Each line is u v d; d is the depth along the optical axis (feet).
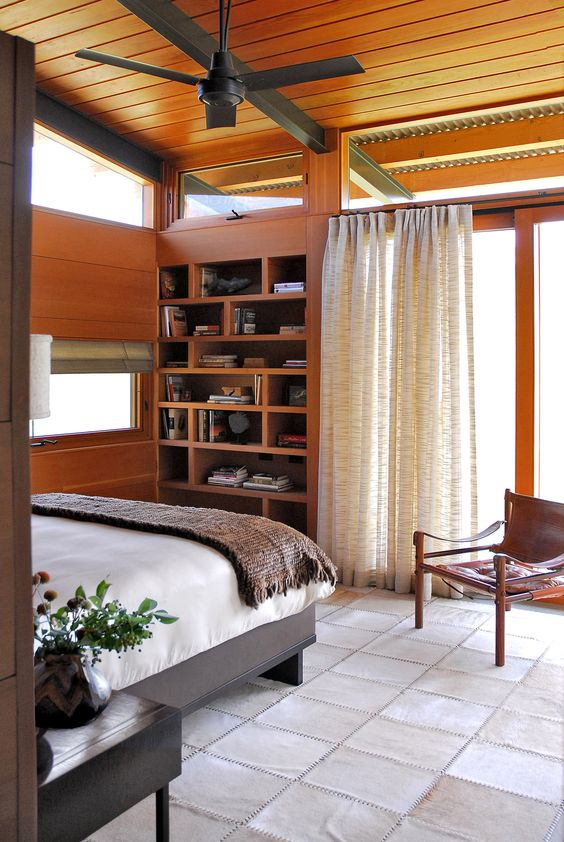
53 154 16.26
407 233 15.07
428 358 14.85
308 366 16.70
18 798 4.47
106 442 17.88
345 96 14.32
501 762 8.56
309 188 16.61
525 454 14.65
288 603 10.13
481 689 10.55
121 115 16.14
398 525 15.17
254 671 9.77
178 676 8.58
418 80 13.58
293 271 18.07
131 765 5.87
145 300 18.56
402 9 11.26
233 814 7.52
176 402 18.69
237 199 17.78
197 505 19.08
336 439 15.88
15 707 4.43
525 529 13.19
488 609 14.23
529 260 14.37
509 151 14.78
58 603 7.60
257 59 12.92
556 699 10.23
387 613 13.93
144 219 18.78
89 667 6.22
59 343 16.48
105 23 12.41
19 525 4.41
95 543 9.57
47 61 13.85
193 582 8.78
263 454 18.52
